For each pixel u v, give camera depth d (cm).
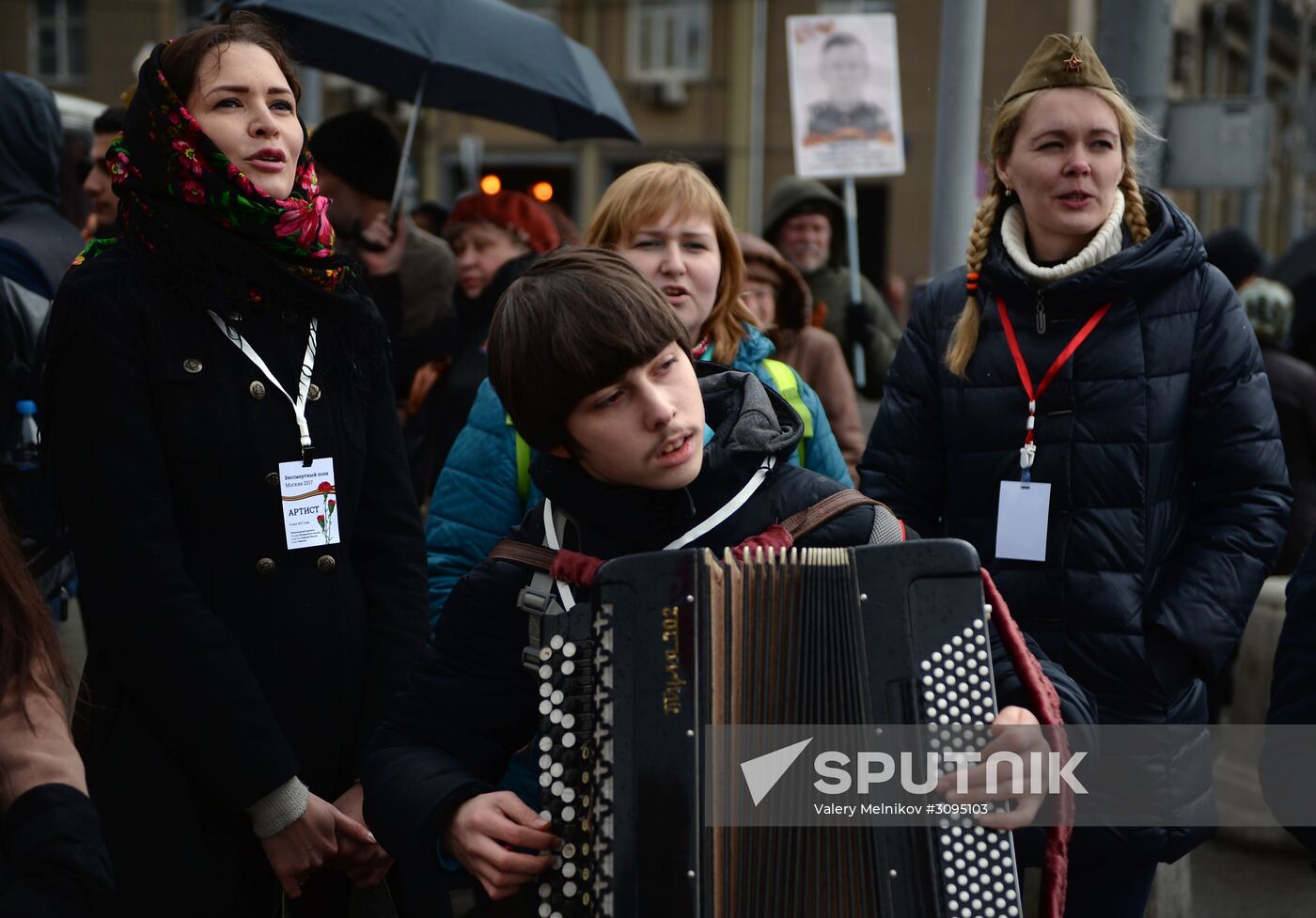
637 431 181
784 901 170
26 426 291
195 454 226
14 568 175
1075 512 270
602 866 167
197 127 229
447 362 438
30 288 320
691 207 288
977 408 280
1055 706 179
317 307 242
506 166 2555
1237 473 268
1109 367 269
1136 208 278
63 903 154
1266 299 562
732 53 2370
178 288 230
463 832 182
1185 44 2417
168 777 223
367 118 435
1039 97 274
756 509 190
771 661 172
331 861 234
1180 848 269
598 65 524
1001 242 284
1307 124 2211
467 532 265
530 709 196
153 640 218
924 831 168
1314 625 198
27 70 2519
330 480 238
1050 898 180
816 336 425
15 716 167
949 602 171
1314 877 436
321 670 236
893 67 566
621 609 171
